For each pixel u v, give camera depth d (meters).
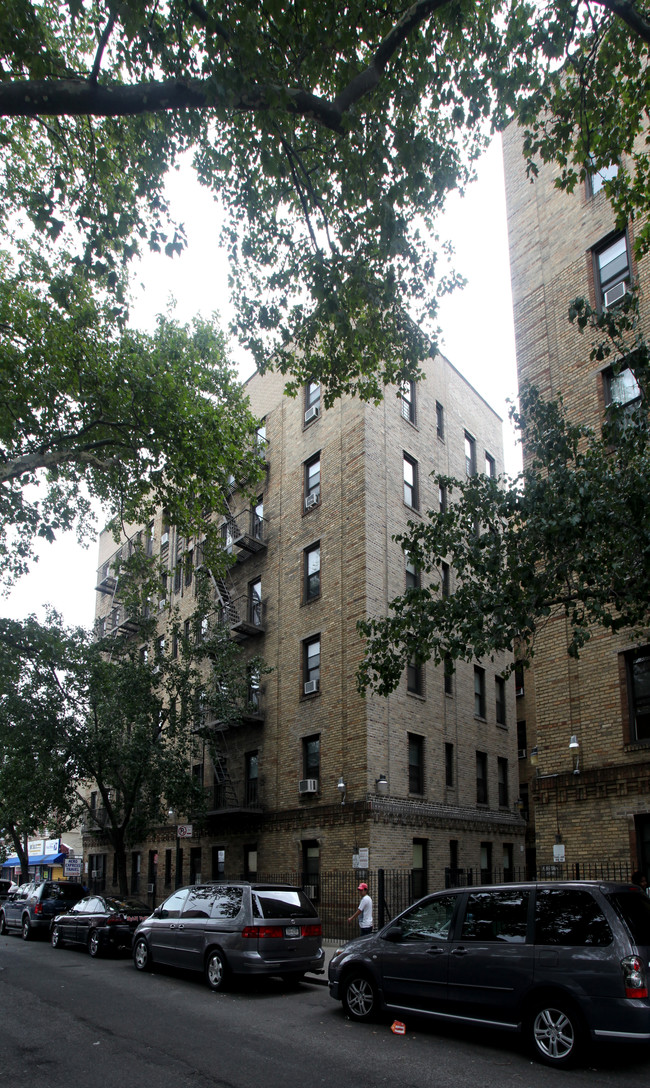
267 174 9.62
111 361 15.85
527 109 10.45
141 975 13.53
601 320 9.45
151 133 10.18
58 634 20.91
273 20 8.33
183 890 13.62
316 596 22.48
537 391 10.27
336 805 19.83
